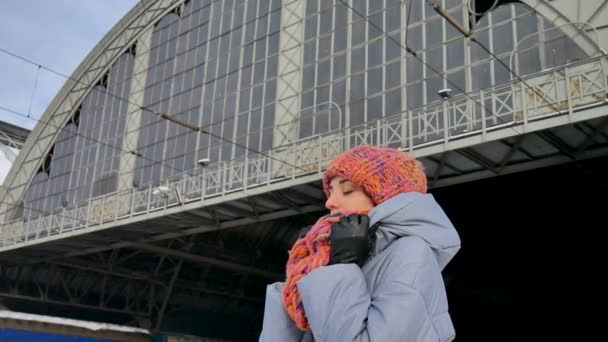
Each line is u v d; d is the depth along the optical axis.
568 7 16.23
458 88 17.25
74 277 30.72
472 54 17.88
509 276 27.20
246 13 25.72
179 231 23.27
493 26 17.70
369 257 1.67
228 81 25.16
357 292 1.56
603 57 13.50
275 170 20.02
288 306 1.70
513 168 15.84
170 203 21.78
